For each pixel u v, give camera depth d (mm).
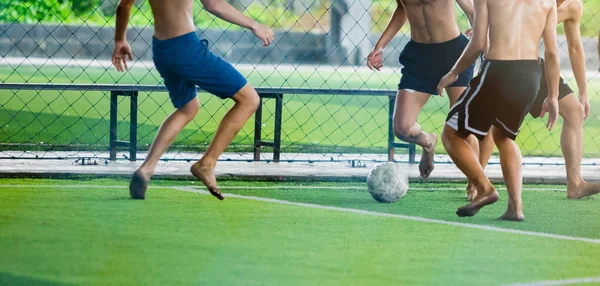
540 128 35500
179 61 16656
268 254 13148
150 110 36938
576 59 18594
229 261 12703
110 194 17906
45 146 24906
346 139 30234
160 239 13969
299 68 73938
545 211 17281
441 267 12617
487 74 15844
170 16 16625
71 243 13570
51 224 14891
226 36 78625
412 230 15125
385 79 61688
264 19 91125
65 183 19172
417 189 19656
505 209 17484
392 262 12844
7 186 18609
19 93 42219
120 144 22047
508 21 15906
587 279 12125
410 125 18703
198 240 13961
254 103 16953
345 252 13383
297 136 30578
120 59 17484
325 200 17953
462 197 18688
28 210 16031
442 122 36781
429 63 18391
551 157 25359
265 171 20844
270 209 16781
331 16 83500
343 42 83438
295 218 15938
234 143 27469
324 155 23984
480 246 14008
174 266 12359
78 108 36656
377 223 15656
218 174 20344
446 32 18297
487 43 16562
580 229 15523
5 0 54938
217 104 40062
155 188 18734
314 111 39469
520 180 16266
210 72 16719
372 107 42375
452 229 15297
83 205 16625
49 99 39844
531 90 15875
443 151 26688
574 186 18766
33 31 74688
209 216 15906
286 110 39125
